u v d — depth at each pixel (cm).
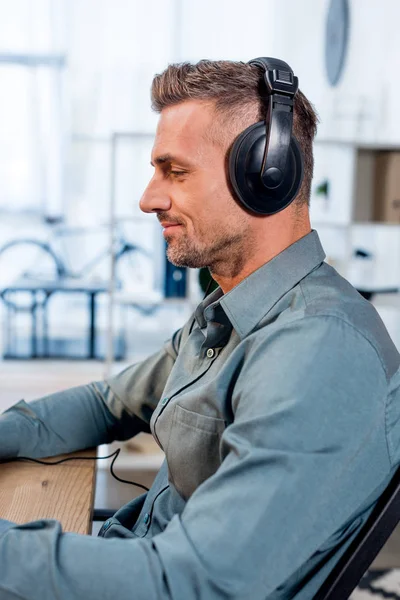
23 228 590
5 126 578
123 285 585
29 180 586
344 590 78
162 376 120
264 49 595
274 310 87
